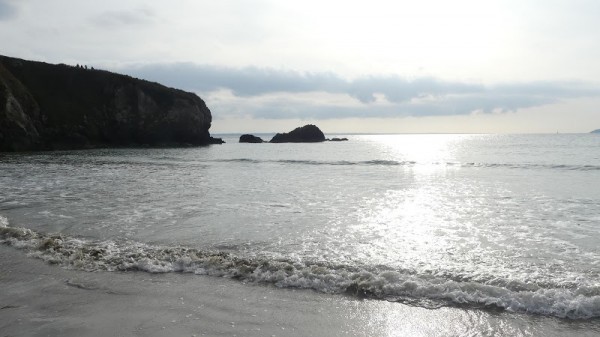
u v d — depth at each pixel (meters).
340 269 8.24
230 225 12.28
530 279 7.68
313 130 112.81
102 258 8.87
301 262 8.70
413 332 5.86
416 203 16.47
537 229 11.86
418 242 10.45
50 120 67.75
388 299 6.90
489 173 28.66
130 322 6.06
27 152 56.28
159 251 9.30
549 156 45.22
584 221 12.85
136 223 12.45
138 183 22.88
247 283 7.62
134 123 76.31
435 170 31.67
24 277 7.89
